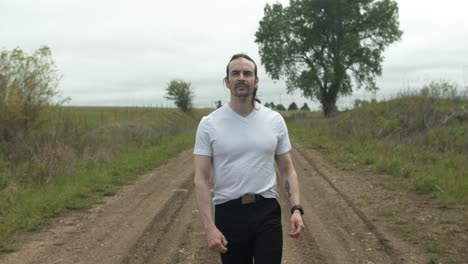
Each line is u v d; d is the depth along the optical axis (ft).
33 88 57.88
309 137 84.07
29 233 26.45
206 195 11.93
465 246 21.88
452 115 62.13
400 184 36.14
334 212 29.63
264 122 12.21
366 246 22.81
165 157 60.13
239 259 12.31
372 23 185.68
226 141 11.94
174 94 217.77
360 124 77.71
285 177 12.73
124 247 23.67
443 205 29.01
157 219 29.22
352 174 42.45
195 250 23.09
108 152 57.67
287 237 24.91
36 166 43.01
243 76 11.84
